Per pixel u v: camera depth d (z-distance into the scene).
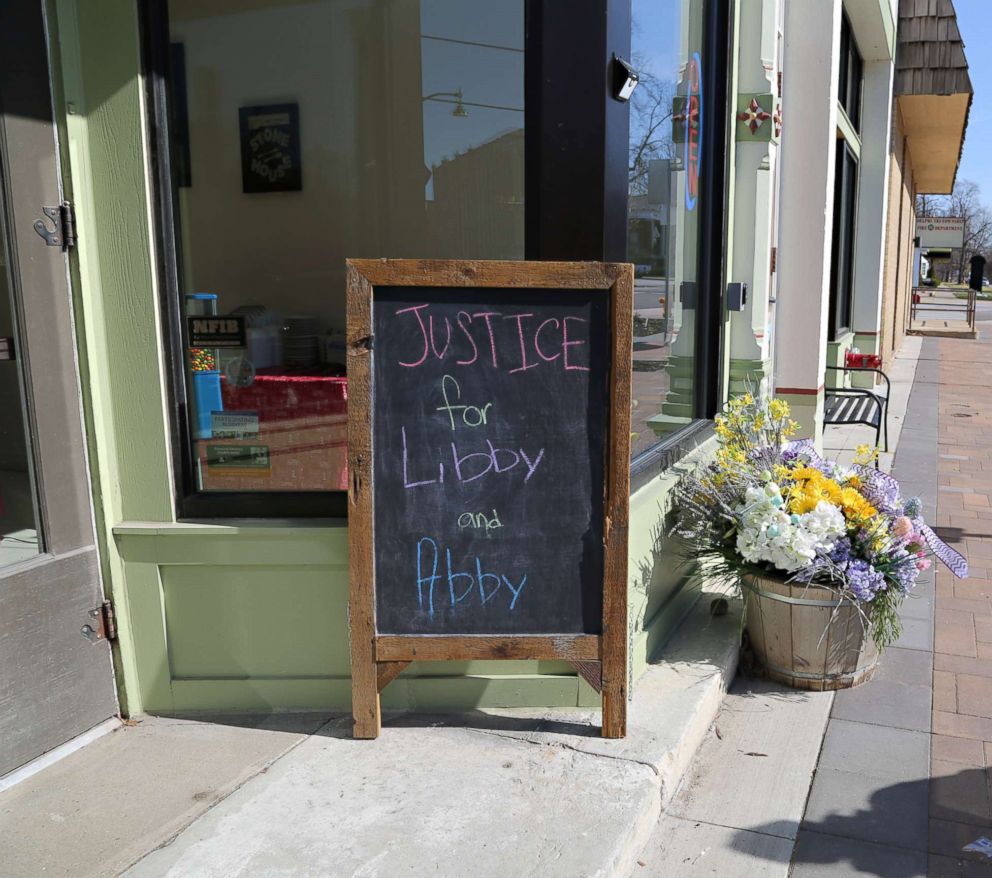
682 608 3.76
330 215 3.37
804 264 5.79
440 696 2.92
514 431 2.63
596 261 2.63
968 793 2.75
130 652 2.89
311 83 3.28
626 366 2.58
